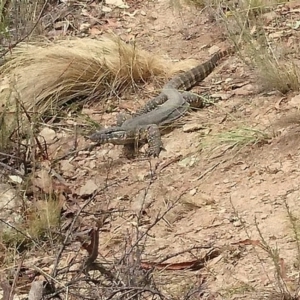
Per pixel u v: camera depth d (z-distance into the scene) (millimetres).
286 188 8656
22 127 11133
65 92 12336
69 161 10812
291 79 10820
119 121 11375
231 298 6977
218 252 7785
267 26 12906
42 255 8320
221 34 13641
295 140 9484
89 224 8953
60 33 14531
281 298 6773
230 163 9539
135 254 7453
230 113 10820
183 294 6977
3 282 6941
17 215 9148
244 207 8562
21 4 14156
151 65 12820
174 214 8773
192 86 12258
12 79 12195
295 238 7355
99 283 6504
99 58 12617
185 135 10719
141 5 15430
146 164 10328
